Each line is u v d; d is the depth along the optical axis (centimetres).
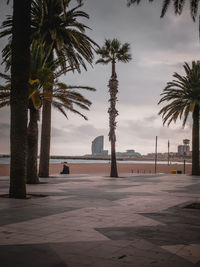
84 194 1460
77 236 647
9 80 1992
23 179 1309
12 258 503
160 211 990
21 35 1313
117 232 688
